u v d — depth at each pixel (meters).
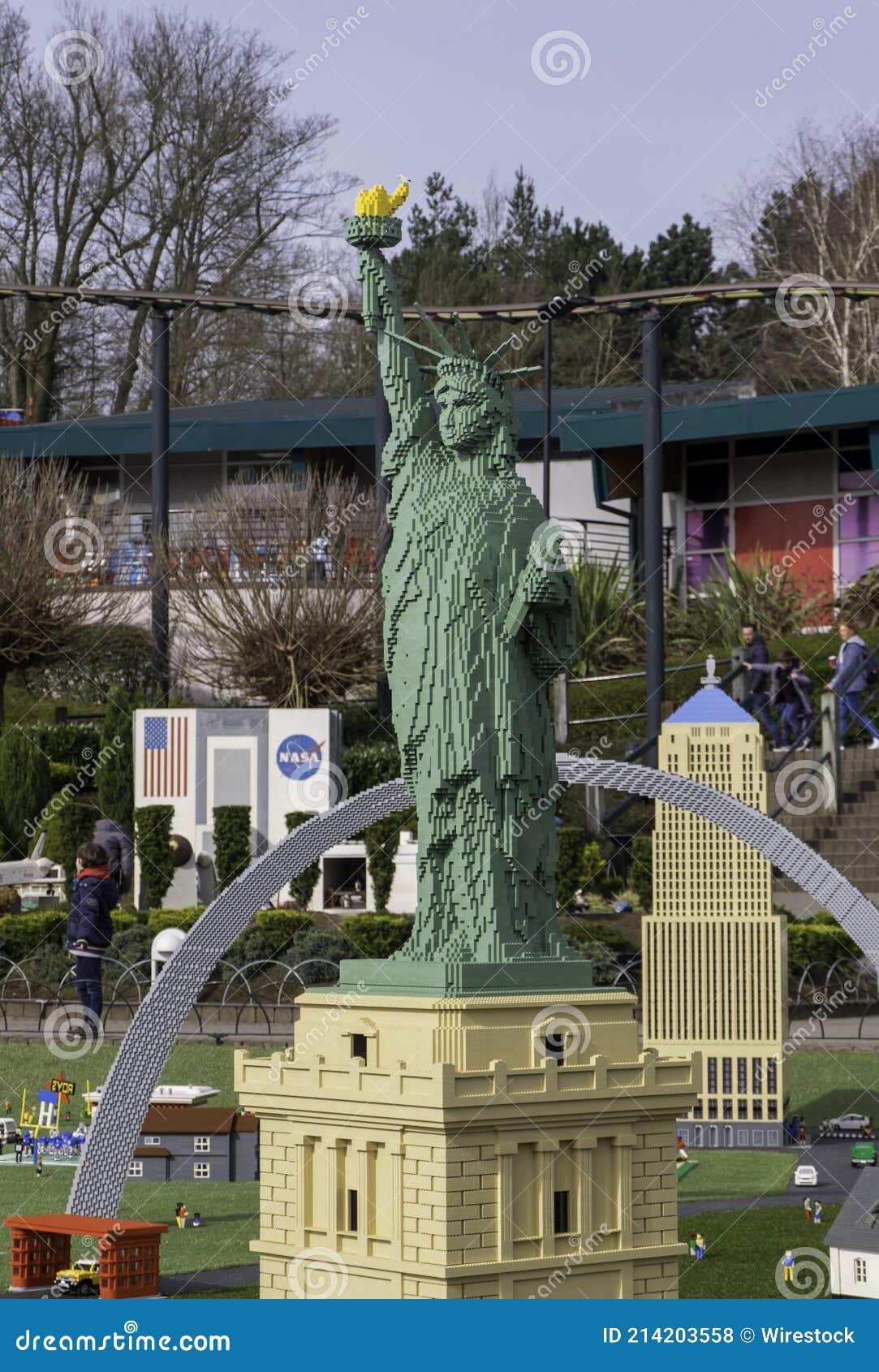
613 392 59.53
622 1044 16.42
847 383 68.88
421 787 16.58
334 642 46.44
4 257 64.38
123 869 38.00
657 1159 16.55
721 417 50.94
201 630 47.56
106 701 48.81
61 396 67.38
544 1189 15.73
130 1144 18.69
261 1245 16.66
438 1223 15.20
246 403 63.47
